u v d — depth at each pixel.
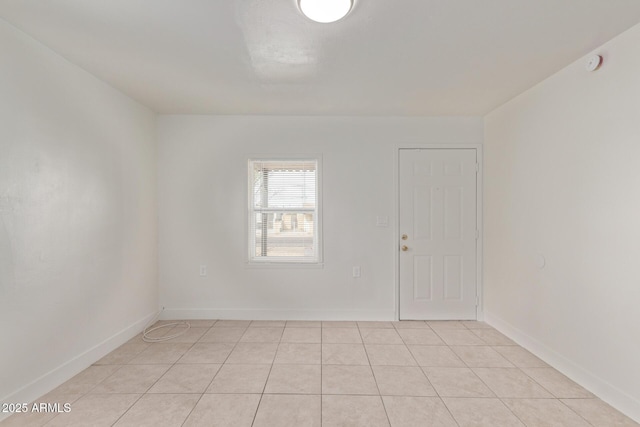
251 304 3.64
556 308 2.50
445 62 2.35
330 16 1.74
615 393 2.00
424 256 3.64
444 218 3.64
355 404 2.05
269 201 3.69
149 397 2.12
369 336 3.16
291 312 3.63
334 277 3.63
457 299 3.64
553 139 2.54
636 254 1.88
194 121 3.60
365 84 2.74
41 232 2.13
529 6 1.70
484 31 1.94
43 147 2.14
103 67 2.45
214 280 3.62
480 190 3.62
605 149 2.07
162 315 3.61
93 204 2.61
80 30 1.94
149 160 3.43
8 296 1.92
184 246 3.61
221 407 2.02
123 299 2.99
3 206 1.89
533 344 2.78
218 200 3.62
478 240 3.63
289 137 3.62
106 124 2.76
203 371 2.47
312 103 3.22
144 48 2.16
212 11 1.74
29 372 2.05
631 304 1.91
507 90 2.87
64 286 2.32
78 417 1.91
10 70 1.91
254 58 2.29
